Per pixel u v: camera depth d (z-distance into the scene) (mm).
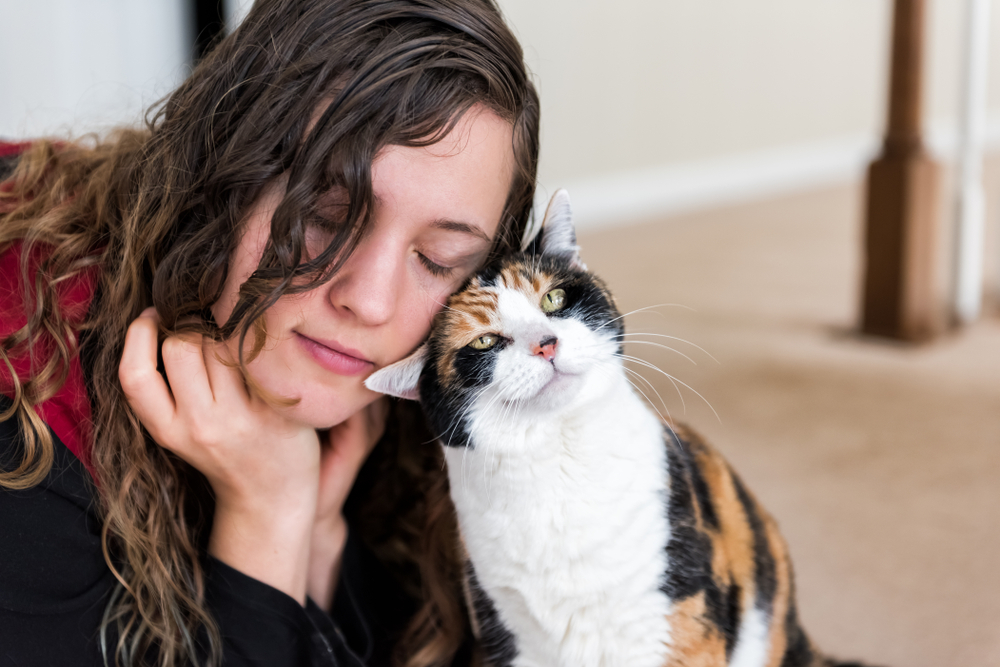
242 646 957
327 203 813
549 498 936
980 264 2953
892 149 2588
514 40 910
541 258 1066
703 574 952
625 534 922
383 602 1204
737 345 2674
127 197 987
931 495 1703
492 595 1003
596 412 947
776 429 2035
